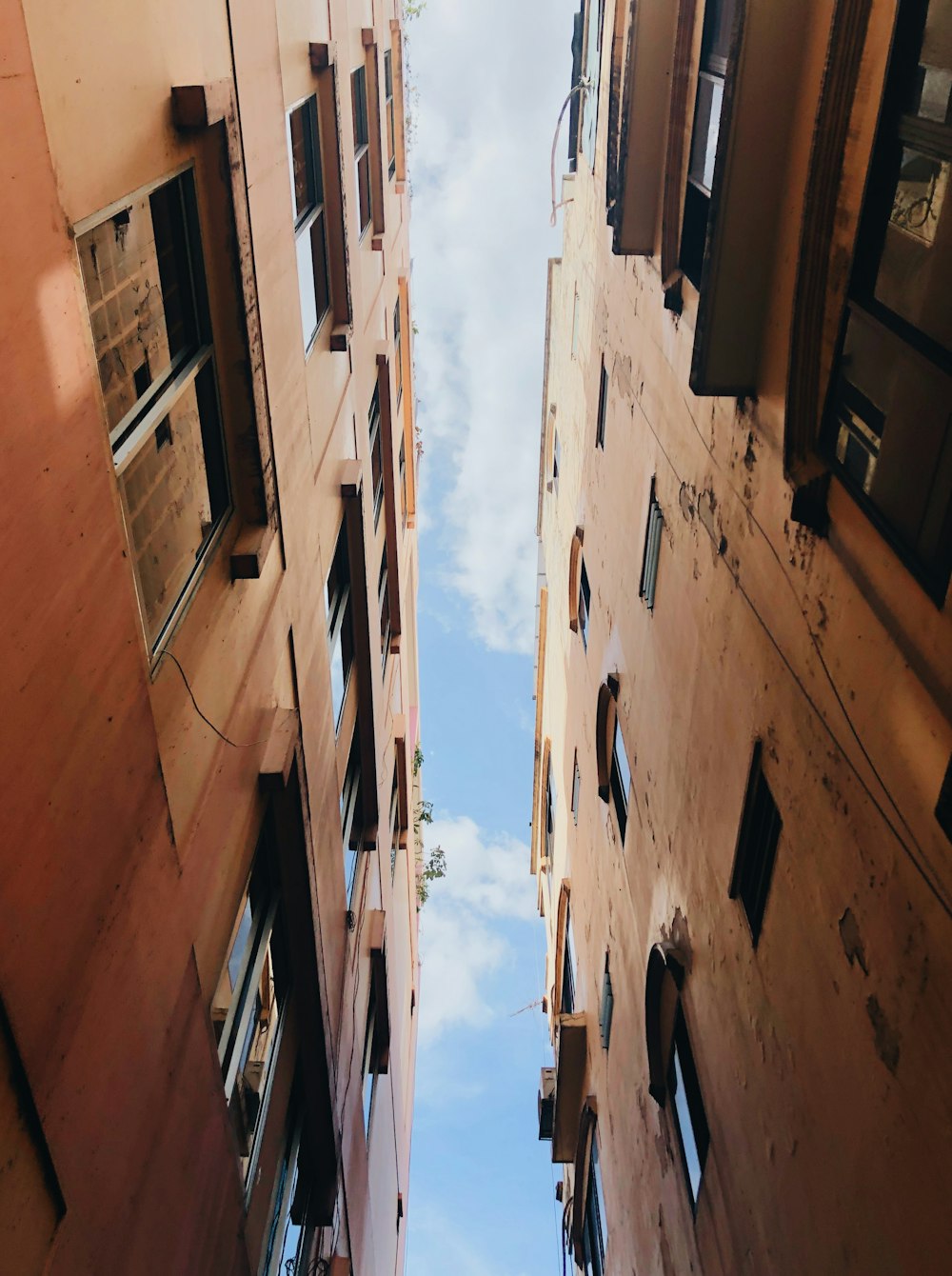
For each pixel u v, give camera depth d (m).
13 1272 3.29
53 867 3.57
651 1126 10.62
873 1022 4.68
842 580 5.21
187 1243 5.20
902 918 4.39
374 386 14.52
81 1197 3.82
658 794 10.02
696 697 8.40
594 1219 15.64
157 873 4.71
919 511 4.28
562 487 21.42
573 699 18.81
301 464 8.19
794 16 5.48
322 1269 10.17
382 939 13.88
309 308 9.32
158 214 5.11
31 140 3.38
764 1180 6.39
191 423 5.76
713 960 7.76
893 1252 4.39
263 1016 7.80
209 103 5.09
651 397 10.66
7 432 3.18
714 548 7.85
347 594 12.04
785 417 5.64
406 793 21.55
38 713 3.43
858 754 4.92
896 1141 4.40
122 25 4.30
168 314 5.27
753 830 6.82
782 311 6.10
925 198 4.16
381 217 14.55
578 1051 16.30
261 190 6.70
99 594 3.93
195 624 5.48
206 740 5.64
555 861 22.69
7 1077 3.28
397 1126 20.48
